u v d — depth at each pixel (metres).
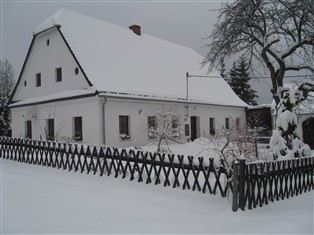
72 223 5.34
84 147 9.95
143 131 18.50
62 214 5.82
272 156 9.75
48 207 6.25
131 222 5.54
